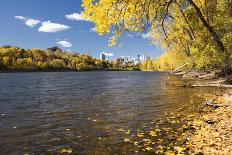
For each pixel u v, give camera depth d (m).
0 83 58.47
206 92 26.52
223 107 16.33
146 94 28.48
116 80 68.00
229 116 13.42
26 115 17.48
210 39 25.00
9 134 12.32
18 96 30.69
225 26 24.89
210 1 29.00
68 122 14.73
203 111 16.17
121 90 36.00
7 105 22.69
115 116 15.98
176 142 10.01
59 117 16.41
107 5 12.84
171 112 16.48
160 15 16.05
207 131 10.97
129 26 14.17
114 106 20.31
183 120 13.94
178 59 59.44
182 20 31.17
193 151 8.82
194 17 30.06
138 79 70.06
